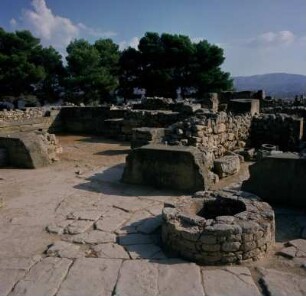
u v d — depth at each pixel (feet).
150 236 16.24
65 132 58.54
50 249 14.99
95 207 20.43
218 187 24.57
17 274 13.09
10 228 17.51
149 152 24.16
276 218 18.35
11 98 105.19
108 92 115.24
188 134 30.68
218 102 70.13
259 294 11.69
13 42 98.78
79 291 12.00
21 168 31.35
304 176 19.62
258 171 20.80
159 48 109.81
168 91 114.11
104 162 33.91
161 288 12.05
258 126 39.86
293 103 66.39
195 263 13.64
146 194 22.80
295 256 14.16
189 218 14.62
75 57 108.68
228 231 13.28
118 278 12.69
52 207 20.59
